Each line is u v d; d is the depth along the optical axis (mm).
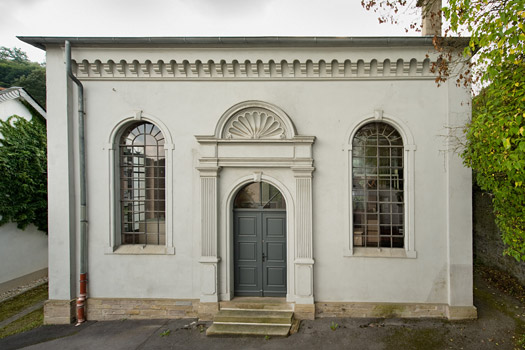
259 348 5043
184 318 6156
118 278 6285
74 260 6258
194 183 6277
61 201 6160
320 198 6129
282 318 5703
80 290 6156
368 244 6270
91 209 6316
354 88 6133
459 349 4895
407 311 5910
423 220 6000
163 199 6539
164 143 6457
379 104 6102
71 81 6277
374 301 6031
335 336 5336
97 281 6293
